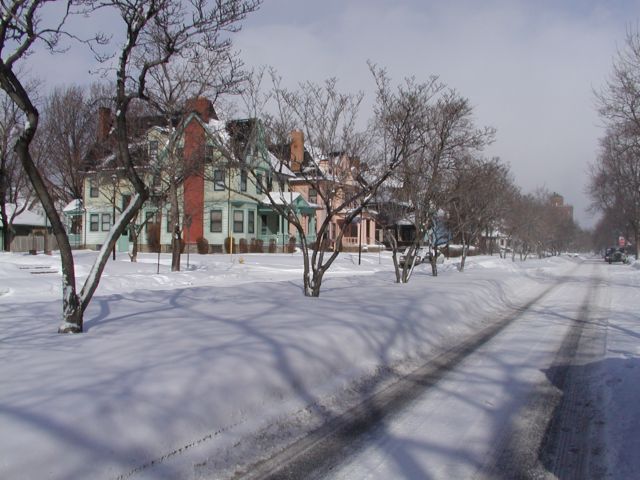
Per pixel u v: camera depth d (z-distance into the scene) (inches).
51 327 320.8
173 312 379.6
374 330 333.1
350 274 1029.2
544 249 2736.2
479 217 984.3
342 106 816.3
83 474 145.9
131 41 322.0
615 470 170.9
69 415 162.1
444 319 427.8
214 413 192.7
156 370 212.4
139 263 997.8
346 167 512.4
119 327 313.6
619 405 228.2
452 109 685.9
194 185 1425.9
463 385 267.4
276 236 1594.5
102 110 909.2
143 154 820.0
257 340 273.6
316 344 278.8
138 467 157.2
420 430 204.8
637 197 1670.8
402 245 2031.3
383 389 259.3
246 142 537.3
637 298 693.3
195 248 1485.0
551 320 493.7
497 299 624.1
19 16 316.2
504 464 175.9
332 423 211.8
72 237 1648.6
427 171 688.4
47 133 1294.3
